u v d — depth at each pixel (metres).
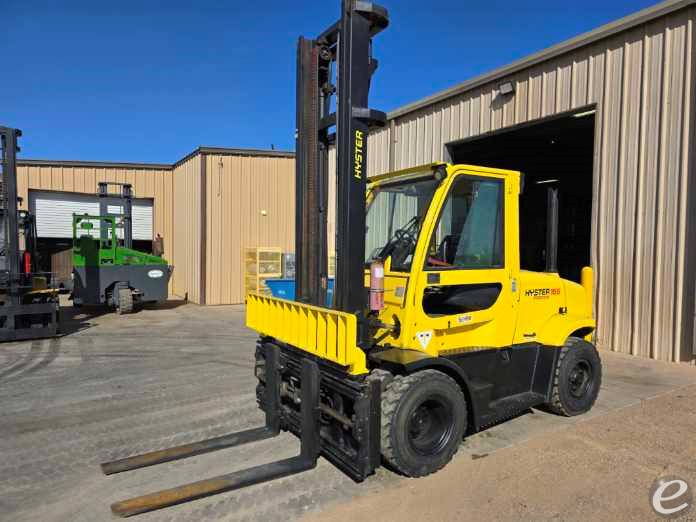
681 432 4.46
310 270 4.38
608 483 3.54
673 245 7.07
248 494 3.48
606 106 7.91
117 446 4.39
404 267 3.94
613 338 7.83
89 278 12.77
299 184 4.42
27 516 3.27
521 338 4.65
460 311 4.14
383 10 3.78
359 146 3.78
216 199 15.19
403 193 4.30
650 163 7.33
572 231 16.34
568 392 4.84
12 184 8.97
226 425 4.88
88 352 8.35
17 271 9.13
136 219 18.33
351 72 3.71
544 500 3.33
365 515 3.19
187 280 16.55
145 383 6.40
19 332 9.18
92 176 17.64
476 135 10.30
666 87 7.12
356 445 3.60
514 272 4.48
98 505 3.39
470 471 3.76
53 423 4.96
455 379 4.04
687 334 6.95
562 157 13.87
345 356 3.38
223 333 10.25
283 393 4.47
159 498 3.39
